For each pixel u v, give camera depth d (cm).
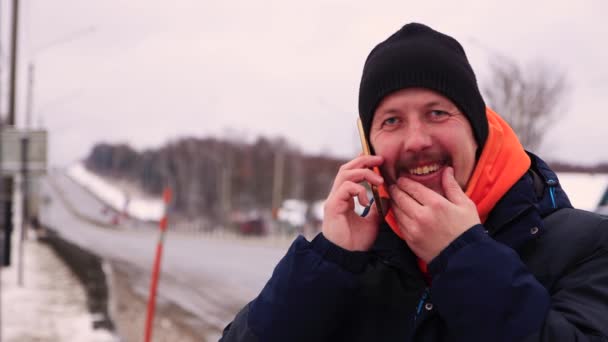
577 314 138
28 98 3416
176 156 11838
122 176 17688
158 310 1236
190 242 4519
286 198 9075
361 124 166
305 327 155
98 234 6156
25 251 2758
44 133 1645
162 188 13450
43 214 7694
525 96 1916
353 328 162
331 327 158
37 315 1029
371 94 159
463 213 143
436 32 161
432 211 143
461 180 154
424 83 152
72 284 1470
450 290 140
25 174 1627
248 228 5862
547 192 160
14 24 2095
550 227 153
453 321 141
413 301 157
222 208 8975
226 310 1290
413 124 154
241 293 1574
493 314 137
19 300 1187
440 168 154
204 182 10300
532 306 137
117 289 1416
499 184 150
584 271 145
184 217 9825
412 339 152
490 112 166
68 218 9106
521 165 153
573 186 1132
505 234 150
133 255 2961
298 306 154
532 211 150
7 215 1941
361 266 157
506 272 138
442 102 153
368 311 161
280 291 157
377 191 154
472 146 154
